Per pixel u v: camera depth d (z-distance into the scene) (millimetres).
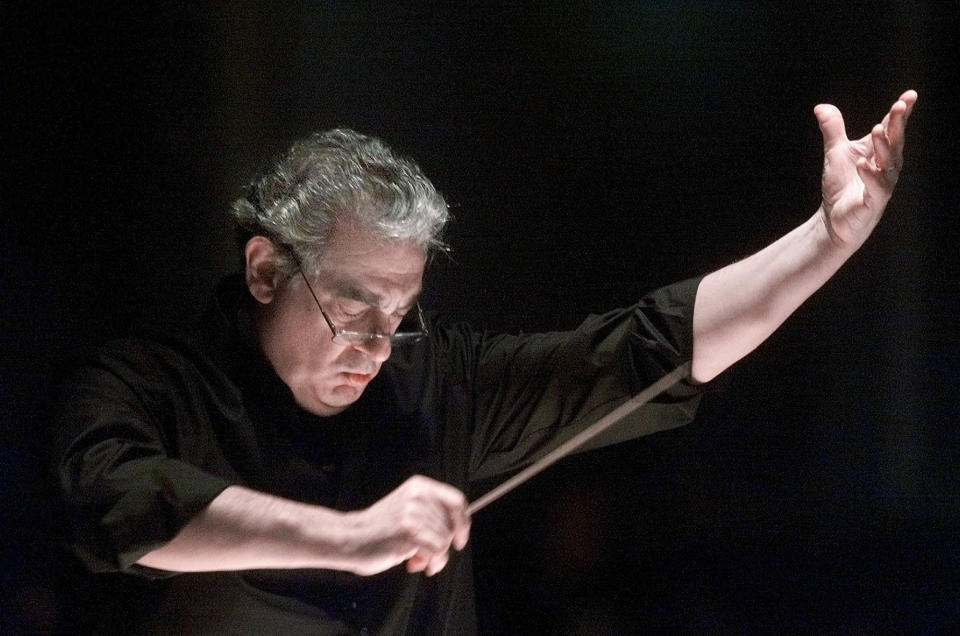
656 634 8766
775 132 8586
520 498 8742
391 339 5410
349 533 4609
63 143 8164
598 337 5883
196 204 8367
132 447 4941
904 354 8867
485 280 8641
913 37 8500
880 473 8906
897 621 8781
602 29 8492
